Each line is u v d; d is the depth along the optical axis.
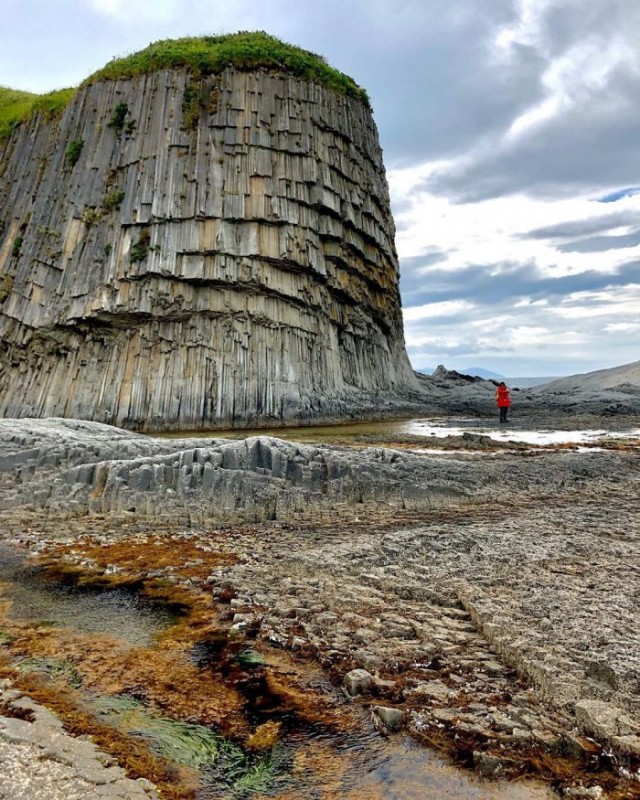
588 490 16.34
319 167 40.28
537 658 6.35
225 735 5.64
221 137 38.34
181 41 45.09
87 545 12.06
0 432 17.98
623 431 30.52
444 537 11.24
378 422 38.16
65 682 6.60
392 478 15.42
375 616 7.98
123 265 35.69
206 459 15.20
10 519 13.78
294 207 38.78
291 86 40.75
